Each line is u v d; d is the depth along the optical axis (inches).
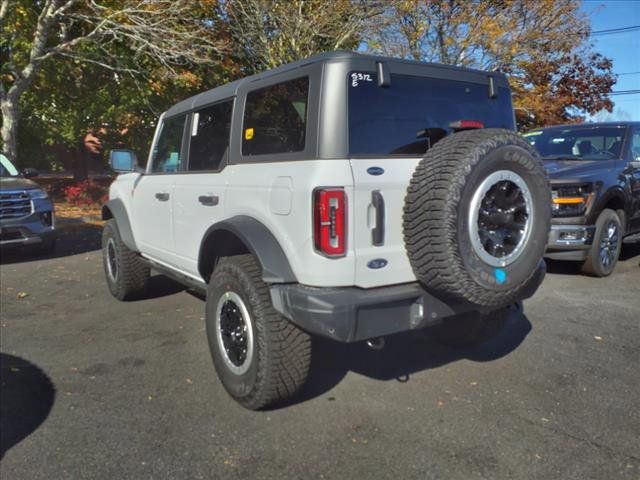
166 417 135.0
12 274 293.7
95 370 163.8
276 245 127.3
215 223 146.3
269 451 119.8
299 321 119.3
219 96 161.2
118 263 228.5
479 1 571.8
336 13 553.9
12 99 462.9
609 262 268.5
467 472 111.6
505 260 120.3
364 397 144.8
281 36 567.8
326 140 120.4
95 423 132.3
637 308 218.5
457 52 584.4
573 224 255.9
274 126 135.6
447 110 142.2
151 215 197.8
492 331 169.3
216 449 120.7
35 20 520.4
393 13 573.6
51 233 333.1
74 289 260.5
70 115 568.1
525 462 114.7
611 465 113.4
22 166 713.0
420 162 119.8
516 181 120.6
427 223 115.4
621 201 275.1
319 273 118.2
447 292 118.6
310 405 140.6
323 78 122.7
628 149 293.0
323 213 116.6
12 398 145.7
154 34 446.0
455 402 141.6
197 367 165.6
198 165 171.0
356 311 114.8
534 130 343.9
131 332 197.3
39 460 117.0
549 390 147.7
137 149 633.6
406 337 188.9
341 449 120.4
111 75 571.2
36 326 205.0
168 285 261.9
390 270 124.6
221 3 554.6
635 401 140.9
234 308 139.3
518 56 587.8
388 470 112.6
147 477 111.0
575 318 206.8
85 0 454.0
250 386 133.7
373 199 120.9
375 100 128.3
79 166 757.9
